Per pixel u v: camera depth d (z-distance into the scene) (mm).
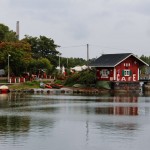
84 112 47375
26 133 33125
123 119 41344
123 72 99125
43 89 90375
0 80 103750
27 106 54031
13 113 45781
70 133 33375
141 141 30547
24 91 88562
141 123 38594
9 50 106875
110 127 36250
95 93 87250
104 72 99688
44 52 139625
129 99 68125
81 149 28344
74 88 94500
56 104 57375
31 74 114875
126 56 98250
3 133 33062
